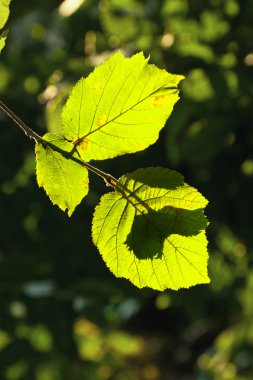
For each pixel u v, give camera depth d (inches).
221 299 138.9
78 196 32.8
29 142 109.9
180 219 32.6
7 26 115.7
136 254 32.9
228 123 101.9
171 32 103.1
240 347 130.3
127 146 32.7
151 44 99.3
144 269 33.1
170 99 32.2
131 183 32.7
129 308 137.9
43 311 110.3
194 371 167.3
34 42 116.8
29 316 109.9
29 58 105.2
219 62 98.8
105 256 33.0
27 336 112.3
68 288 110.3
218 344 135.9
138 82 32.1
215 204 114.1
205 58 98.0
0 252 114.3
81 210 112.0
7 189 113.6
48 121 69.9
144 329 188.9
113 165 107.3
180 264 33.0
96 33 106.9
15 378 112.7
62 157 32.7
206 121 101.3
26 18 117.0
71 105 32.4
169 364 177.8
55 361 116.6
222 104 99.3
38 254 111.8
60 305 110.7
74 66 100.2
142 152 107.1
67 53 108.0
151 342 184.1
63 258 111.5
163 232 32.7
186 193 32.6
